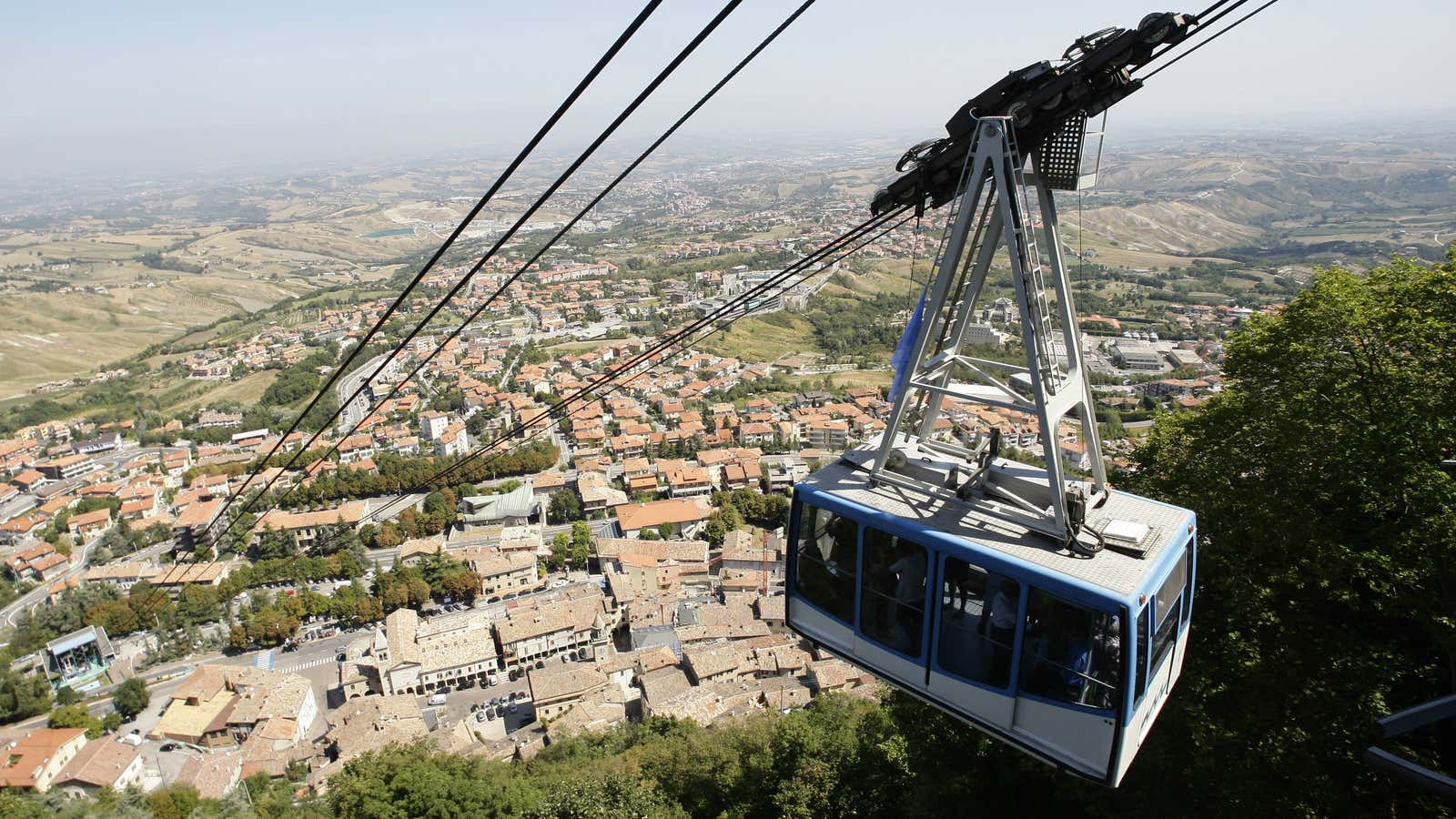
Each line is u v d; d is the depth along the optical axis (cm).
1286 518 2409
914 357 1445
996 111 1308
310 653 9969
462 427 16175
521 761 6619
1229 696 2417
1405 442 2234
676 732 6469
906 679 1447
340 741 7444
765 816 4069
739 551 10594
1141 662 1216
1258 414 2642
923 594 1391
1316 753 2098
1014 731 1321
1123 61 1189
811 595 1585
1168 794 2361
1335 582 2311
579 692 7844
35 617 10512
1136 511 1412
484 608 10519
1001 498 1426
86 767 7306
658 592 10300
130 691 8856
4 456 16775
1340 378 2519
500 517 12731
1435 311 2416
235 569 12094
